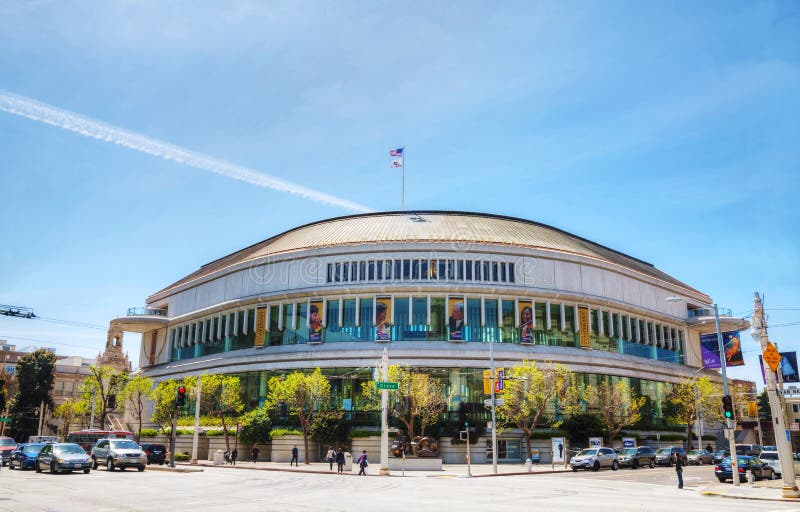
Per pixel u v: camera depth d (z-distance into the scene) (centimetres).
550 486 3291
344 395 6506
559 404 6266
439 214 8231
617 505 2234
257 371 7075
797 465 4306
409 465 5041
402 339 6719
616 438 6781
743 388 7800
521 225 8225
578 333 7125
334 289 6944
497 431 5812
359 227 7775
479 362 6538
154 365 9094
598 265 7600
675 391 7600
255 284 7556
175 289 9175
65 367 12262
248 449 6550
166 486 2830
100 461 4097
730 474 3706
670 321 8556
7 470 3925
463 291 6831
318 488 2956
